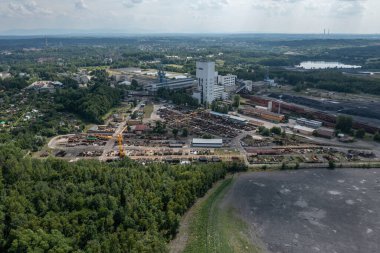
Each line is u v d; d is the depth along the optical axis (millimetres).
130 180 122688
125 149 183250
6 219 95438
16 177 112562
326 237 109250
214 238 107562
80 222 101000
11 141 176375
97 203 106938
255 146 187750
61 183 115750
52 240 88812
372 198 133125
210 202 129250
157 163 148875
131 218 105000
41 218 98062
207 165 149125
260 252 101812
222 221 117125
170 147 186625
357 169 159875
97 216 103625
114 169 129750
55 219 97250
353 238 108688
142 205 109938
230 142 194500
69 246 89062
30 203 102688
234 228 113688
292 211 124375
